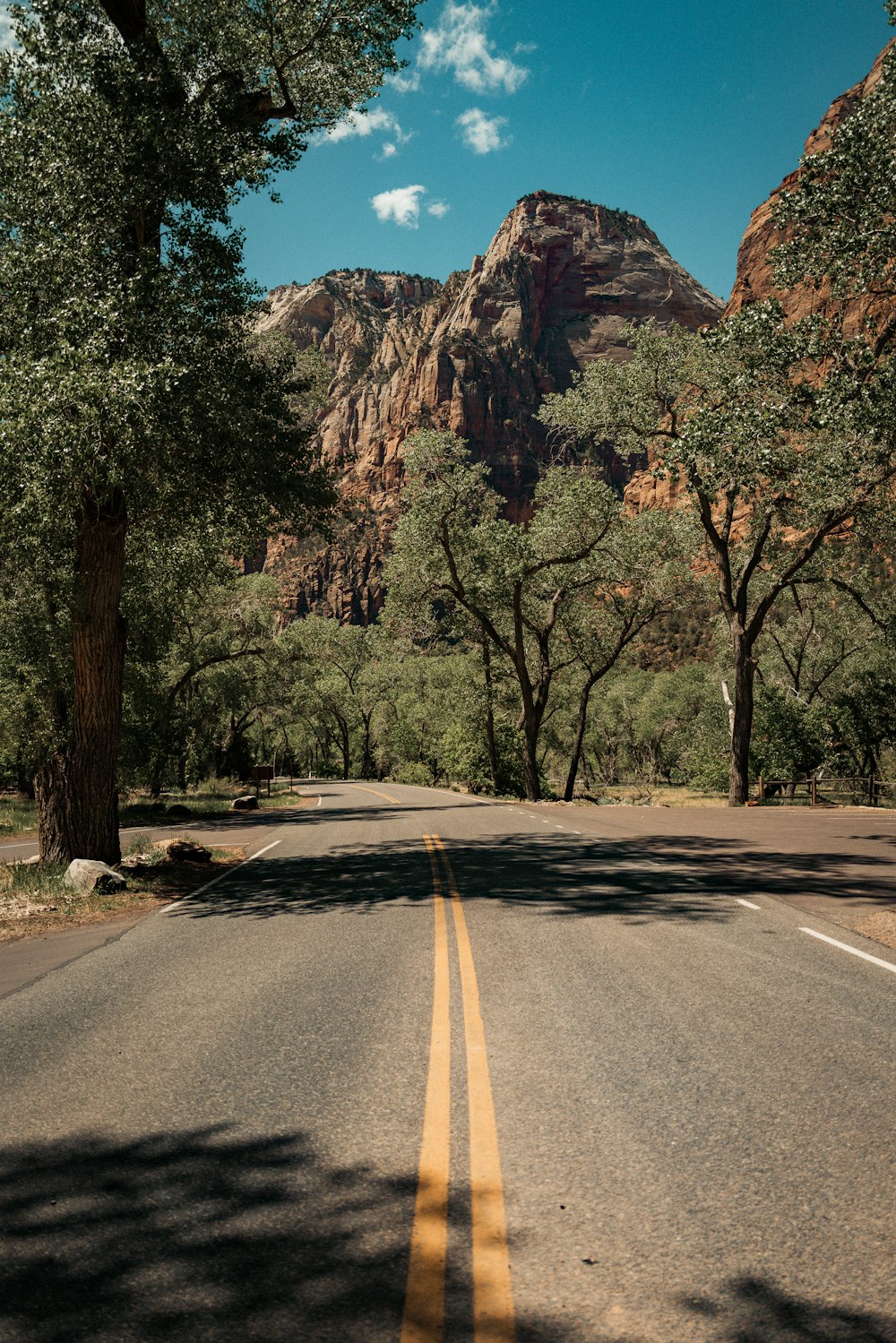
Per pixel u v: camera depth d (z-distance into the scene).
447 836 19.83
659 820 23.58
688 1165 3.79
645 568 38.47
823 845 16.52
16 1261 3.20
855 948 7.87
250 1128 4.30
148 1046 5.63
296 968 7.68
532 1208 3.46
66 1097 4.82
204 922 10.36
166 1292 2.98
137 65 14.27
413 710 78.00
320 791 58.19
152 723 32.16
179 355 13.99
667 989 6.57
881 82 13.45
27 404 11.21
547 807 31.45
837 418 13.73
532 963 7.47
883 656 43.00
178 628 33.31
